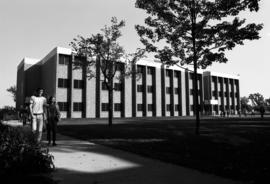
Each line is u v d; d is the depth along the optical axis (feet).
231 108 266.98
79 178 19.15
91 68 156.04
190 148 32.89
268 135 46.55
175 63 54.13
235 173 20.56
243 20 46.70
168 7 50.52
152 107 193.26
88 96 155.84
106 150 32.55
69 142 40.24
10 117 124.36
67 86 151.64
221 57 47.98
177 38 51.67
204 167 22.39
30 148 14.39
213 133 50.57
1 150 13.16
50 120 35.88
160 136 46.39
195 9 47.96
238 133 50.19
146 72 189.47
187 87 218.38
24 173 13.53
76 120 123.34
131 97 178.19
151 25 52.44
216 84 248.93
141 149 32.12
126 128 64.90
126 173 20.88
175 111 209.05
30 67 185.26
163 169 22.30
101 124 85.56
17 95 222.48
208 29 47.21
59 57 150.51
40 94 34.14
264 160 25.23
